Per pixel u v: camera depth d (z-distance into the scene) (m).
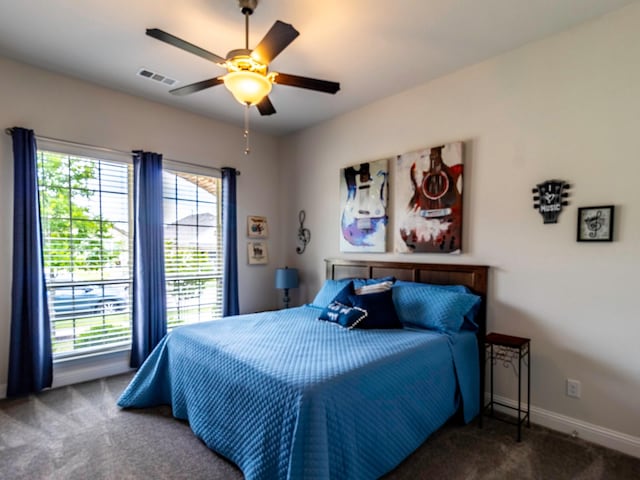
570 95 2.31
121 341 3.37
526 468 1.94
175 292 3.76
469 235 2.81
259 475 1.62
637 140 2.07
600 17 2.19
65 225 3.06
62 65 2.85
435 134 3.03
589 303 2.24
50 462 1.96
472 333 2.63
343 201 3.80
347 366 1.78
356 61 2.73
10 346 2.74
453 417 2.47
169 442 2.17
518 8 2.11
